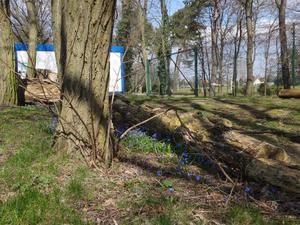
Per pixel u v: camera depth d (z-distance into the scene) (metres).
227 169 3.07
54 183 2.59
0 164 3.08
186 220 2.12
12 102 7.12
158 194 2.49
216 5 18.38
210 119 4.12
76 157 2.96
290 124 4.98
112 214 2.20
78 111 2.97
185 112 4.29
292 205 2.45
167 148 3.71
